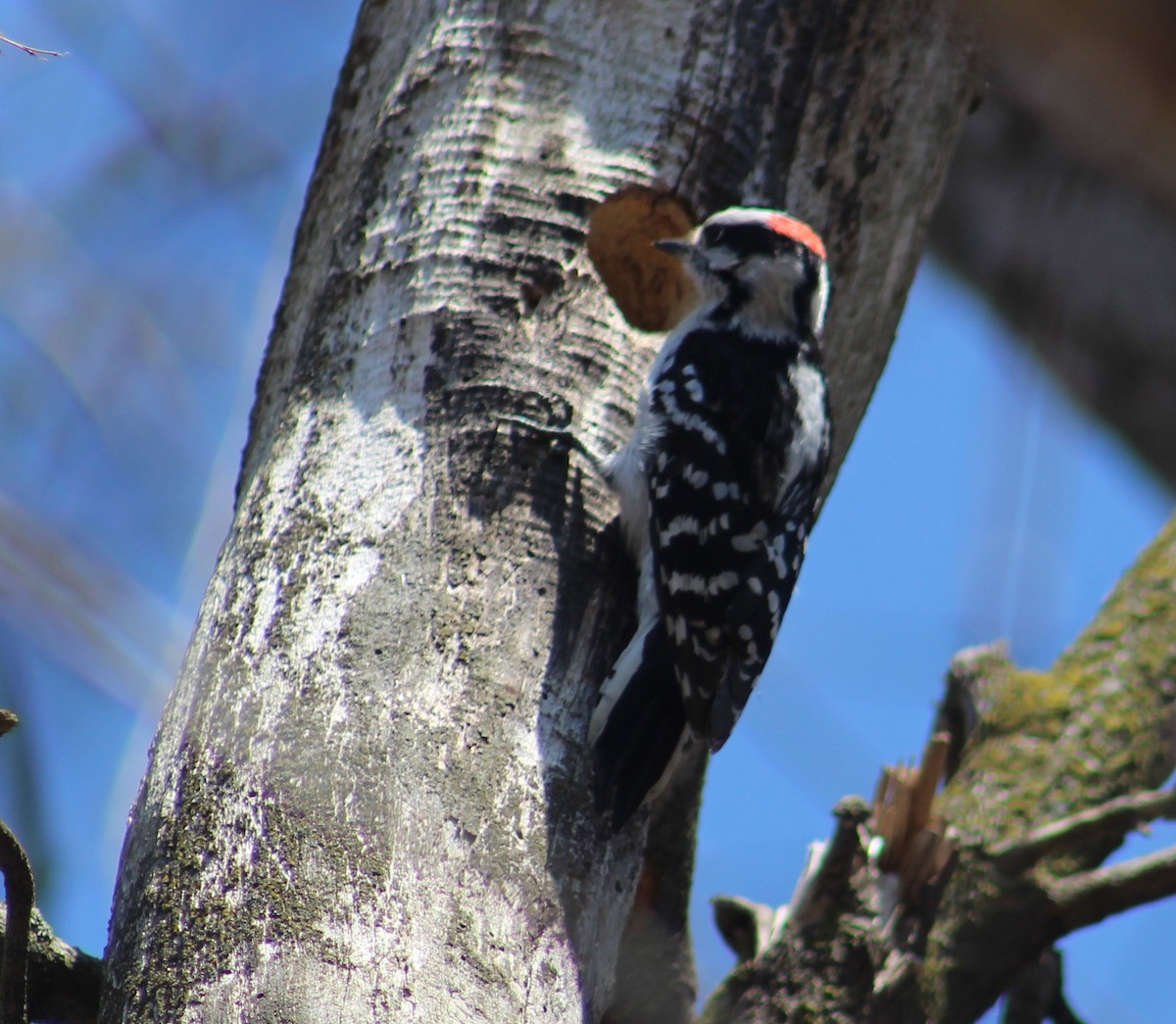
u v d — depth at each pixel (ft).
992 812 33.04
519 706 21.94
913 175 30.71
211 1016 17.69
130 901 19.67
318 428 25.16
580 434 25.25
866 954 29.09
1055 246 30.53
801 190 29.78
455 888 19.44
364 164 28.48
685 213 28.81
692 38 29.04
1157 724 35.12
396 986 17.97
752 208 29.09
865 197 30.32
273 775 19.80
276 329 28.76
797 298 29.25
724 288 29.45
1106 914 30.66
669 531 24.90
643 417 25.96
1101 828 30.91
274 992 17.70
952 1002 30.12
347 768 19.98
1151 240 30.53
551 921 20.10
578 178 27.40
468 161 27.37
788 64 29.55
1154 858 30.58
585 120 28.09
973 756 35.04
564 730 22.36
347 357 26.04
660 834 30.94
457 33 28.86
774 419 27.30
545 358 25.72
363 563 22.79
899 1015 29.30
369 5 31.22
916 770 30.83
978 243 31.35
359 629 21.84
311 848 19.01
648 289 32.30
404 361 25.58
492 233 26.66
